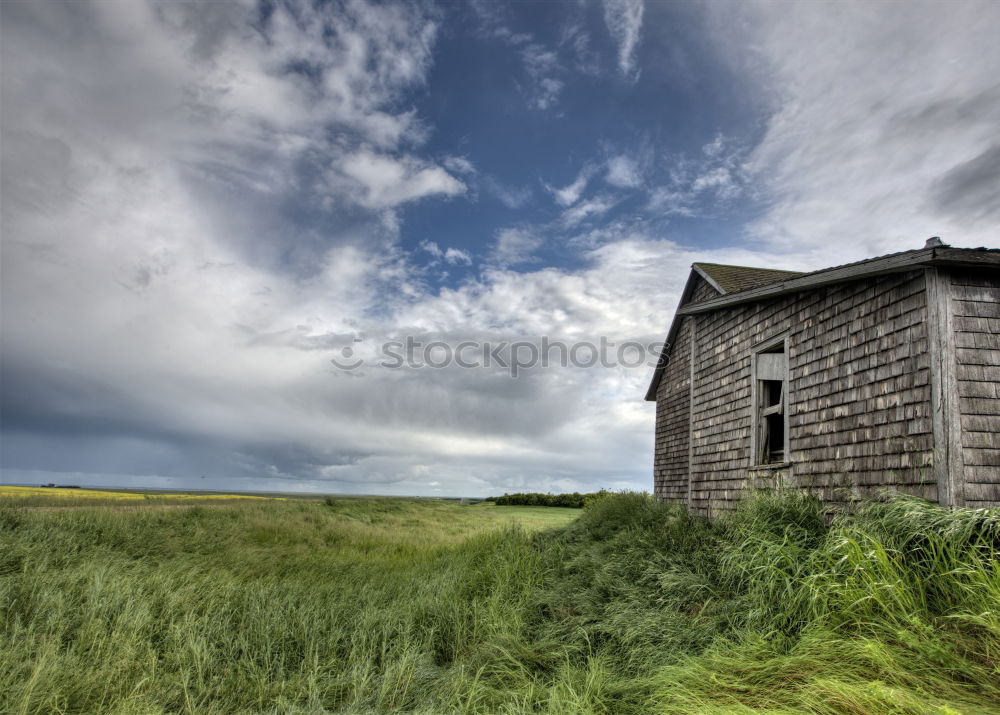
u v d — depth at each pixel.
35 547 8.96
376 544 15.09
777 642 4.67
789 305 8.80
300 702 4.89
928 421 5.89
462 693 4.97
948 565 4.64
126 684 4.64
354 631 6.48
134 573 8.16
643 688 4.62
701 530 8.61
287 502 23.41
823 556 5.36
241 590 7.87
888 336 6.62
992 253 5.79
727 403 10.65
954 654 3.77
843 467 7.20
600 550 9.24
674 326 14.08
